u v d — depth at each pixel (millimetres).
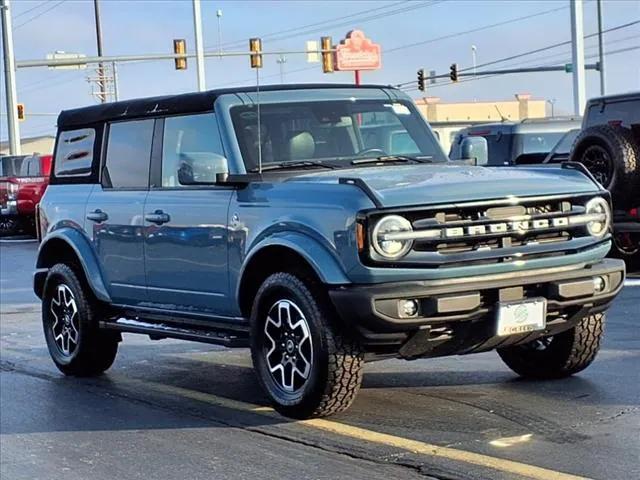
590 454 5426
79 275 8648
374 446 5852
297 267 6371
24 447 6500
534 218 6051
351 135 7312
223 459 5879
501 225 5938
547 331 6422
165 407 7324
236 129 7008
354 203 5852
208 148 7215
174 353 9547
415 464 5473
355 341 6090
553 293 6125
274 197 6453
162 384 8141
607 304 6508
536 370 7211
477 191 5965
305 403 6309
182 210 7230
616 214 12430
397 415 6477
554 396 6707
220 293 6965
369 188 5906
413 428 6160
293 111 7230
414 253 5777
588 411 6281
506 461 5383
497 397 6781
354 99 7500
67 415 7297
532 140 16969
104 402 7637
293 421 6523
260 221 6496
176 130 7543
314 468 5566
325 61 32344
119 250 7965
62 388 8266
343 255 5863
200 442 6285
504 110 75938
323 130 7234
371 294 5719
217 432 6488
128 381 8367
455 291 5805
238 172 6828
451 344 6133
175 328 7535
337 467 5547
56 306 8906
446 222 5824
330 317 6117
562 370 7090
